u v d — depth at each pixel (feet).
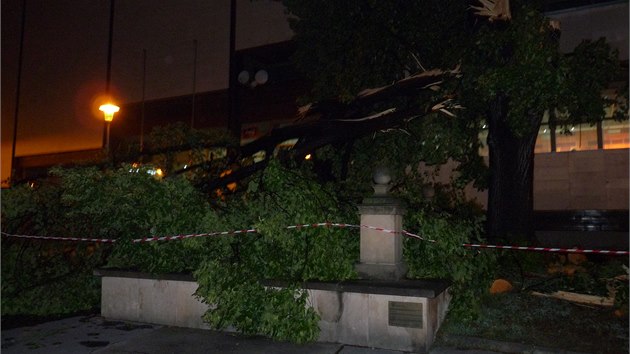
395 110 30.60
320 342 18.26
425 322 16.92
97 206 21.42
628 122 47.14
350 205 23.11
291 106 62.64
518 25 24.62
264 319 18.44
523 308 20.35
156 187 21.56
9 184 31.89
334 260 19.03
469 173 31.53
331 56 35.81
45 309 23.90
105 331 20.44
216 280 19.25
